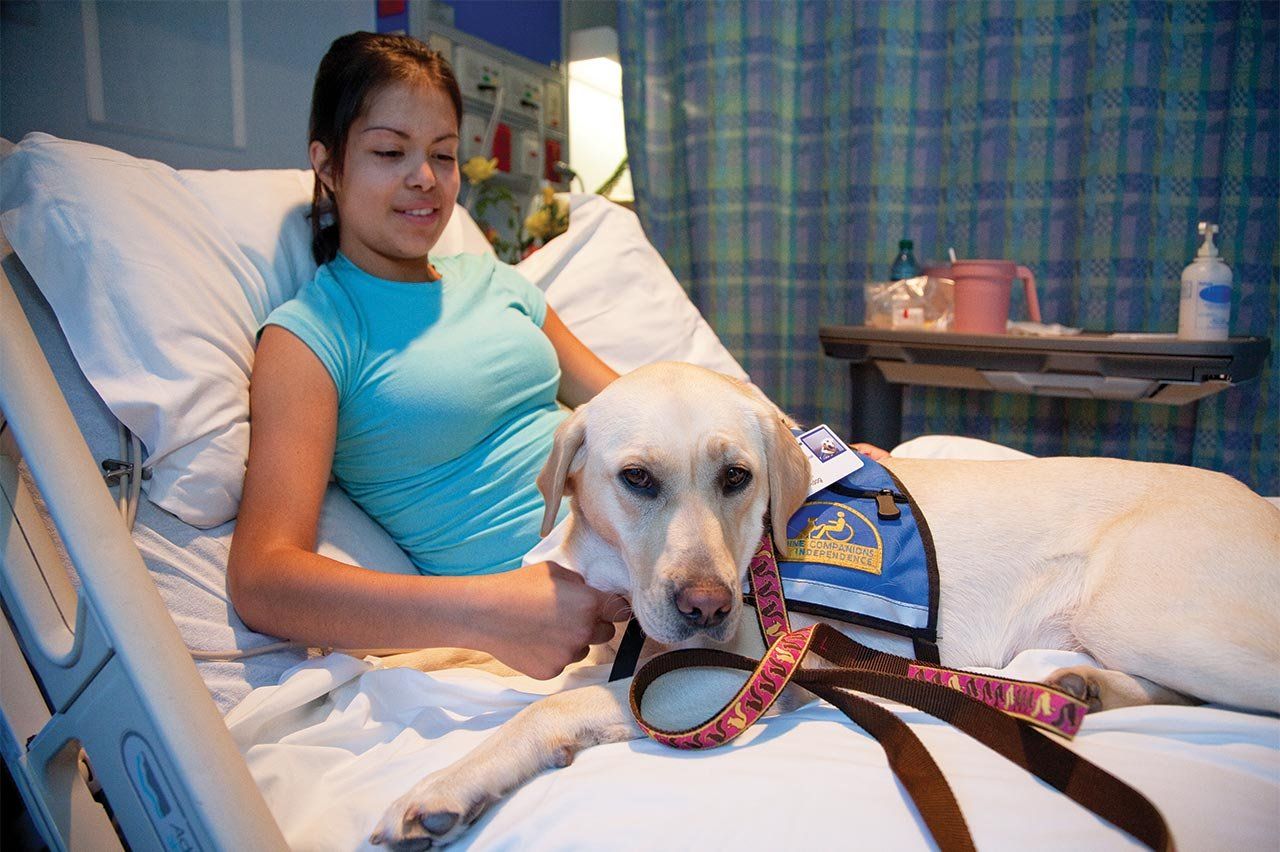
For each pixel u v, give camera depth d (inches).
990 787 33.2
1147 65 98.6
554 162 161.0
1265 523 45.3
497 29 143.1
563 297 85.8
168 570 49.7
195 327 54.9
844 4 113.7
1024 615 48.1
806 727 39.4
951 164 112.1
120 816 33.1
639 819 33.0
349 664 49.1
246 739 43.2
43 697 40.8
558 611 45.4
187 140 96.1
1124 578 44.9
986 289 93.3
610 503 46.2
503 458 62.2
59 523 31.6
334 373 56.2
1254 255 97.8
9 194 53.9
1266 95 95.4
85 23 85.7
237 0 100.0
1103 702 40.5
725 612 40.4
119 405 49.6
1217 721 37.3
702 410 46.1
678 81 124.1
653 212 128.3
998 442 113.7
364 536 59.4
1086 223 103.4
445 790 35.6
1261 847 31.1
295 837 37.4
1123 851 30.1
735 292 124.0
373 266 64.9
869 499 47.9
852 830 31.3
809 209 121.9
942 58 111.2
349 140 60.7
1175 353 80.3
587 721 40.1
